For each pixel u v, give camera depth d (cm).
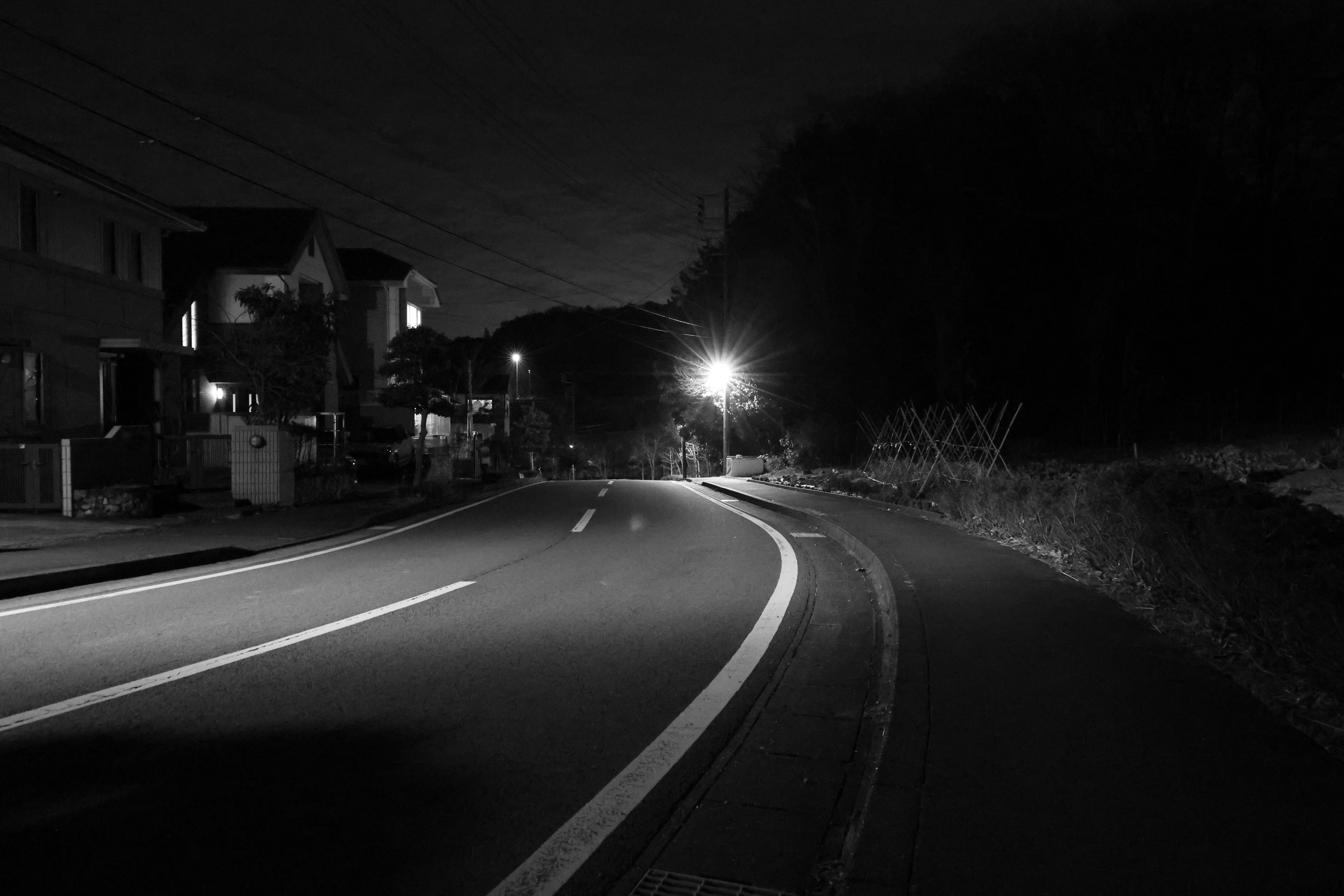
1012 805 348
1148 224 2855
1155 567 729
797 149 3738
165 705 530
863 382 3303
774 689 576
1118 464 1441
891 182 3434
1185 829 326
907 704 465
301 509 1702
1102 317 2806
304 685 572
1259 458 1645
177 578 994
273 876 331
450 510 1889
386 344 3991
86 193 1833
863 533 1209
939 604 711
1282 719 438
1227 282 2834
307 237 3011
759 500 1970
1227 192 2955
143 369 2069
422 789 410
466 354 5128
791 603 852
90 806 390
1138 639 596
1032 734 421
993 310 3067
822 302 3600
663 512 1820
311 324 2277
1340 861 302
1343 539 612
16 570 945
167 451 1934
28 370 1667
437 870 337
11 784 413
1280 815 335
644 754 454
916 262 3266
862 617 793
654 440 5969
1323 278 2781
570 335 9156
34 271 1681
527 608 824
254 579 984
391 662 631
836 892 306
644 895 318
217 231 3022
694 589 928
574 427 7119
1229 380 2728
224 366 2494
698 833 366
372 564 1096
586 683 580
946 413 2669
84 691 557
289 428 2053
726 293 3822
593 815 383
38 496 1486
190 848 352
